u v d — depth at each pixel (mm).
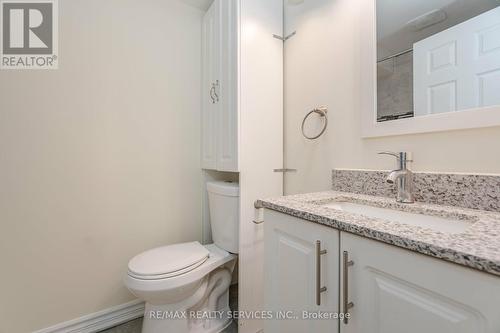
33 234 1231
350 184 1123
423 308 480
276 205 856
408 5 951
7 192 1178
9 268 1186
